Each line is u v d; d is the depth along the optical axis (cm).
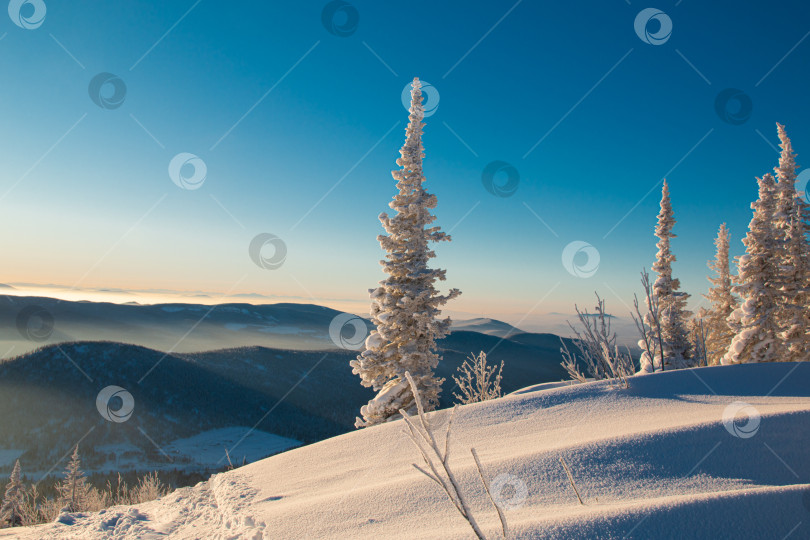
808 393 669
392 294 1450
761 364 820
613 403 715
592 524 288
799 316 1705
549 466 438
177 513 562
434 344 1450
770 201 1759
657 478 390
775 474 376
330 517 422
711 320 2550
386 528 373
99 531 522
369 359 1399
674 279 1942
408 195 1458
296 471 648
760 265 1750
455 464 515
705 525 277
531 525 302
